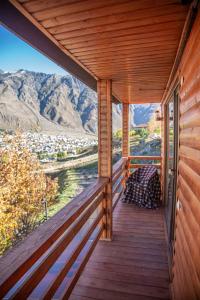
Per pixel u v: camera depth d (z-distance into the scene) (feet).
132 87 12.08
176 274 6.10
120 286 7.27
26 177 28.55
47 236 4.56
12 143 29.43
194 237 4.02
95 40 5.89
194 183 4.16
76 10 4.48
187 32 4.92
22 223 26.81
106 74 9.29
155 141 26.40
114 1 4.19
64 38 5.73
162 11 4.53
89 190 8.18
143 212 14.07
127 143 19.04
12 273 3.34
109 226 10.28
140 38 5.78
